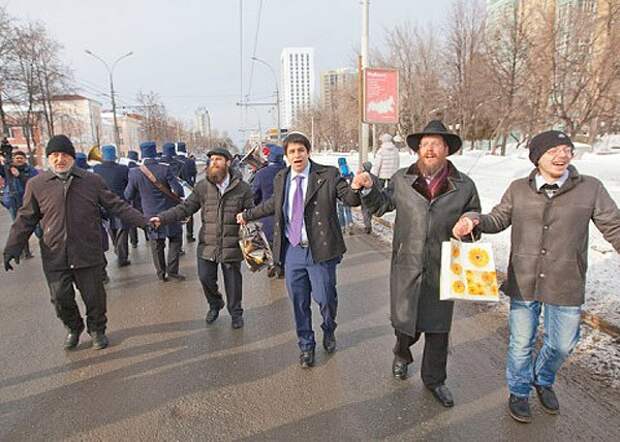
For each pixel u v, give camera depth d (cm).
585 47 2072
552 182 266
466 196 293
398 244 303
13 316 486
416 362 362
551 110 2259
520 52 2609
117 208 402
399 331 317
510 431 270
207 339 416
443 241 291
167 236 595
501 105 2858
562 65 2156
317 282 353
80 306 519
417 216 292
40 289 583
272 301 519
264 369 355
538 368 293
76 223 377
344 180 348
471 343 389
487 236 720
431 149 286
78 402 314
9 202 776
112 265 710
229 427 282
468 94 3356
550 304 270
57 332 441
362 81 1072
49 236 373
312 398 312
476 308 468
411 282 295
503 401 302
